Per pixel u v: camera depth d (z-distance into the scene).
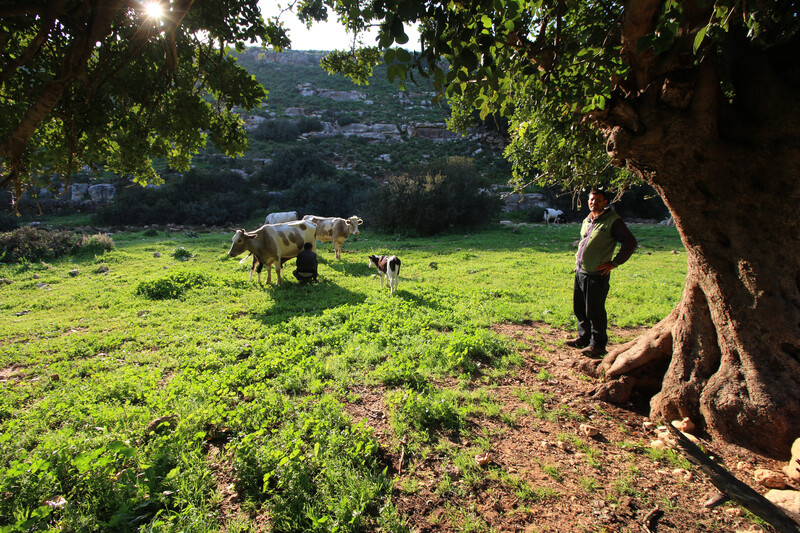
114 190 30.47
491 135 46.28
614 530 2.63
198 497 2.85
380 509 2.71
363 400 4.34
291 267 13.02
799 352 3.18
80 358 5.72
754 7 2.30
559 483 3.08
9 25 3.95
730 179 3.36
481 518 2.72
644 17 2.82
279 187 34.62
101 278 11.27
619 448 3.54
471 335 6.17
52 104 3.44
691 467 3.23
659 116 3.31
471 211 25.36
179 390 4.42
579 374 5.01
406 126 48.88
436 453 3.42
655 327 4.52
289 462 2.95
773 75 3.12
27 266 12.64
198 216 27.89
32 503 2.65
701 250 3.59
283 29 5.62
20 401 4.40
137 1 3.51
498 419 3.98
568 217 33.66
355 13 2.09
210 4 4.49
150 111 5.50
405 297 8.85
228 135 6.21
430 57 2.18
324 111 51.09
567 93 3.23
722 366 3.55
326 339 6.10
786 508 2.63
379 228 25.33
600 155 5.87
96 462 2.87
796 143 3.10
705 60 3.13
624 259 4.57
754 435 3.24
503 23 2.38
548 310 7.89
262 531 2.58
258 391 4.30
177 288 9.38
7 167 4.40
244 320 7.38
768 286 3.26
